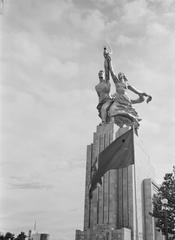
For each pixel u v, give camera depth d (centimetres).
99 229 7175
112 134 8331
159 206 4884
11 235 8162
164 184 4944
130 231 7044
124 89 8988
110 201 7600
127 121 8844
